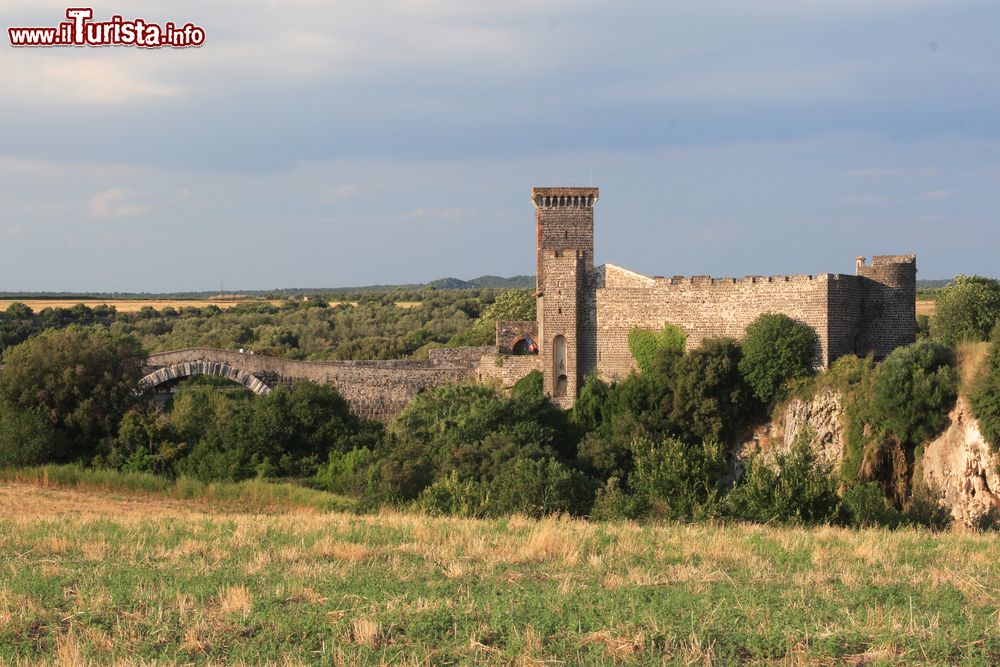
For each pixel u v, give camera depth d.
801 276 121.50
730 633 37.81
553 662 35.16
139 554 56.06
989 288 150.88
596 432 124.06
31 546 59.19
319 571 49.75
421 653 36.06
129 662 35.09
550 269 135.12
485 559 53.69
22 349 139.25
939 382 100.56
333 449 130.12
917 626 38.28
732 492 78.94
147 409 137.12
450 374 148.88
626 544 57.81
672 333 129.38
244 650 36.62
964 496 93.12
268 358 149.12
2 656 36.34
